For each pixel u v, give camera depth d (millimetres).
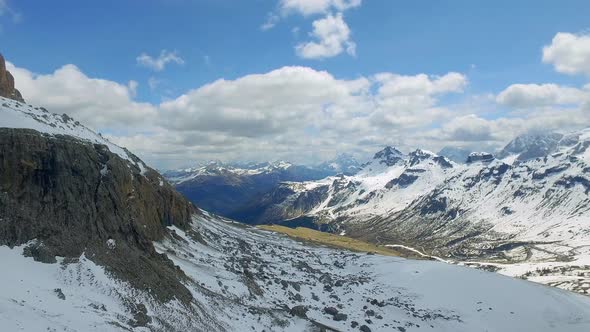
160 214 123312
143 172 130000
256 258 142625
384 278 147500
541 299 131250
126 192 96875
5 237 69125
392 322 108500
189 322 70000
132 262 78312
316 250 195375
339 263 168625
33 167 81312
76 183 85000
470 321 115938
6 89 134500
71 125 115188
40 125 93375
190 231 137250
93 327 54594
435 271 150125
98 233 80938
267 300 99312
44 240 71875
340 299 117938
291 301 105188
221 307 82562
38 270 65188
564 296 138375
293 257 164000
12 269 62438
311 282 127562
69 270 67875
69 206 80562
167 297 73438
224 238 157500
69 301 59594
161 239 111938
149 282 74562
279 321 87125
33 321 49969
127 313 63594
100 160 94875
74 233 77000
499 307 124312
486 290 134000
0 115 90375
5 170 78375
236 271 109062
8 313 49438
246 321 81688
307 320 92625
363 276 150375
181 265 99188
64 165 85062
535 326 116125
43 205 78562
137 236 88125
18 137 82625
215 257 121875
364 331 98188
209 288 90312
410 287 137375
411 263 163125
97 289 66062
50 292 59812
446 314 119250
